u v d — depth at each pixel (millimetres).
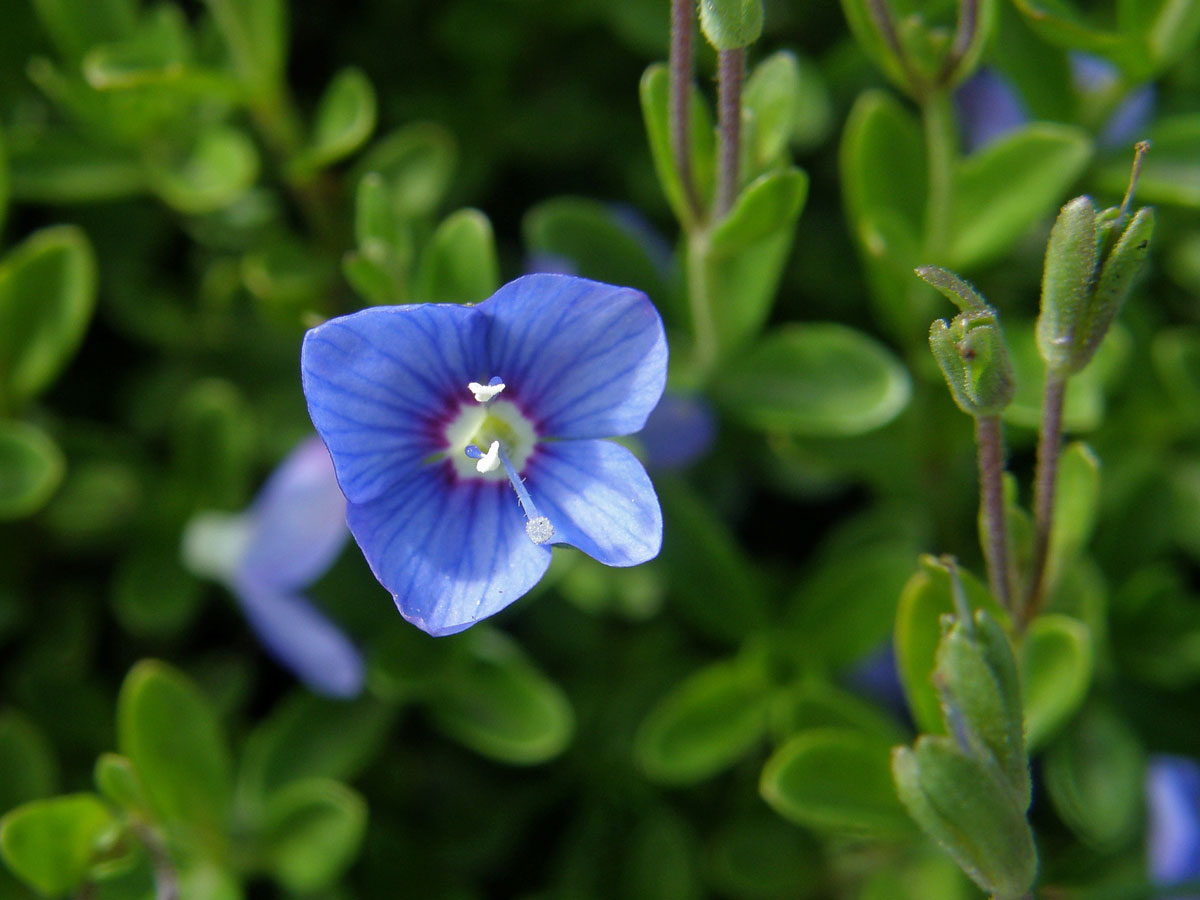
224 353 94
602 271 87
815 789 77
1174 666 87
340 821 81
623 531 69
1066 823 87
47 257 86
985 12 77
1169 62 85
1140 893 75
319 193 91
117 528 90
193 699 81
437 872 89
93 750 88
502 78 98
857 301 97
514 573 70
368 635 86
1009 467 92
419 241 90
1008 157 84
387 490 70
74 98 88
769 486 95
